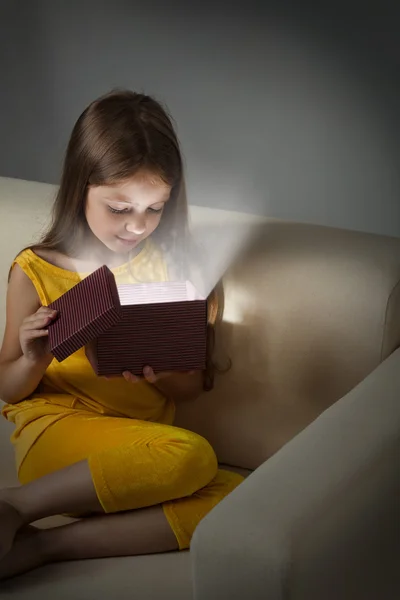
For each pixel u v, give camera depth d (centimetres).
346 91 261
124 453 156
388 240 181
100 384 179
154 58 277
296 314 172
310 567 118
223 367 178
